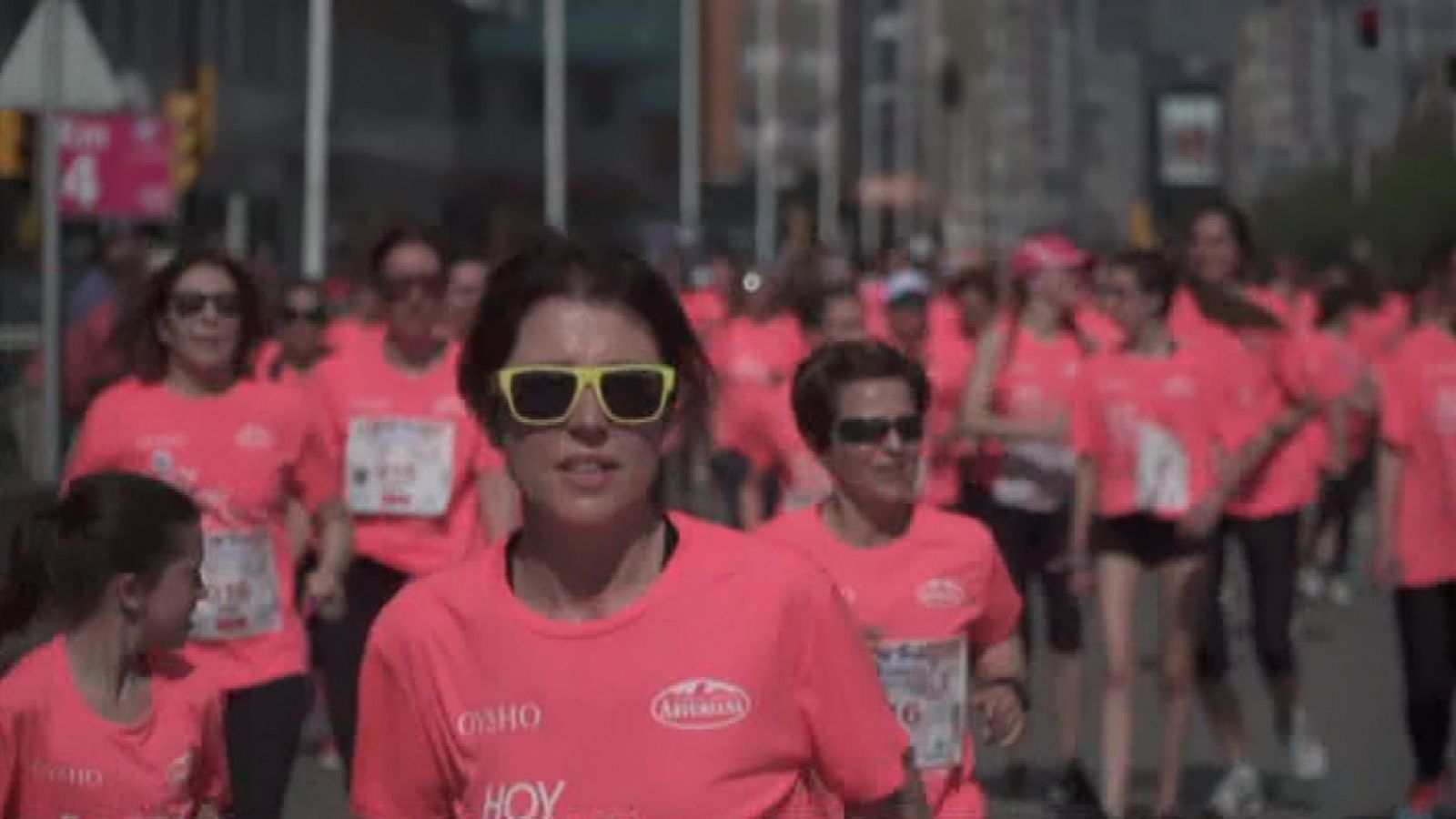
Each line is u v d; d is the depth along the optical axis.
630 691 5.07
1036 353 15.73
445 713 5.15
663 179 135.50
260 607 10.09
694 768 5.07
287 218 79.62
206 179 72.25
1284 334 13.93
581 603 5.16
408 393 12.22
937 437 16.22
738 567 5.14
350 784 5.38
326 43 46.78
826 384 9.05
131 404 10.12
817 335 19.34
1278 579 14.96
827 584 5.20
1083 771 14.70
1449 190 154.50
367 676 5.28
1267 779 15.33
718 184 133.62
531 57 123.81
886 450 8.95
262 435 10.15
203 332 10.06
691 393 5.28
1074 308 15.80
